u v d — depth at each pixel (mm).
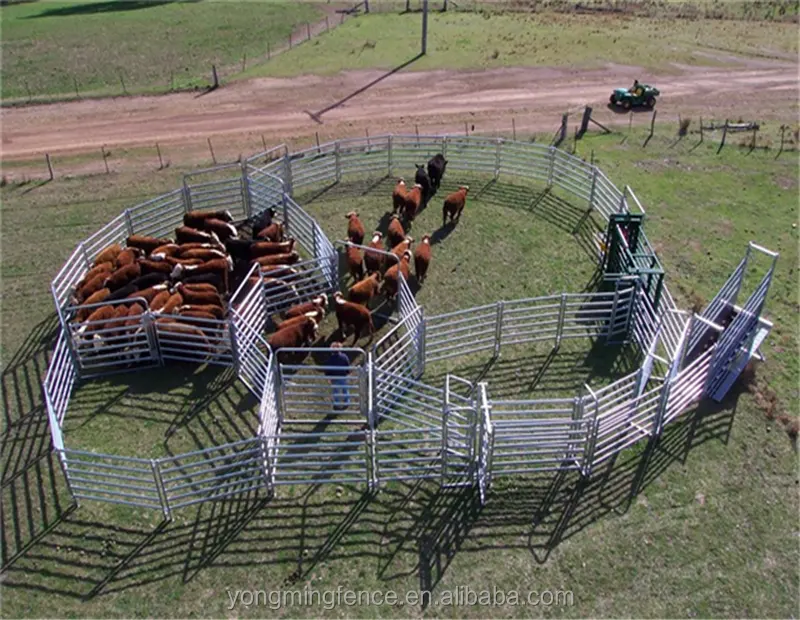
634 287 17719
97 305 17016
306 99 35094
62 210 24594
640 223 19797
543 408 16375
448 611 12211
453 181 26156
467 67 39375
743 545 13266
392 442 13867
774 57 41812
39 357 17844
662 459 14969
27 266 21391
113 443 15430
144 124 32312
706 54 42125
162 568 12867
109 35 47062
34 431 15695
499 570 12844
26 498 14141
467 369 17484
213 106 34406
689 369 15383
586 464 14484
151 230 22875
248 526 13594
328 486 14406
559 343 18219
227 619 12086
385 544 13281
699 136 30375
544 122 31812
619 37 45125
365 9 52656
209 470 14273
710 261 21547
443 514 13828
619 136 30266
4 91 36750
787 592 12508
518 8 52938
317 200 24938
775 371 17297
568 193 25328
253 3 55500
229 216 21797
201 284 18406
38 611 12180
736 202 25000
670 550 13172
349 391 16344
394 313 19344
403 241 20594
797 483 14438
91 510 13898
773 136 30516
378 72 38781
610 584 12633
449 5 53031
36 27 49531
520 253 21891
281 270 19109
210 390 16828
